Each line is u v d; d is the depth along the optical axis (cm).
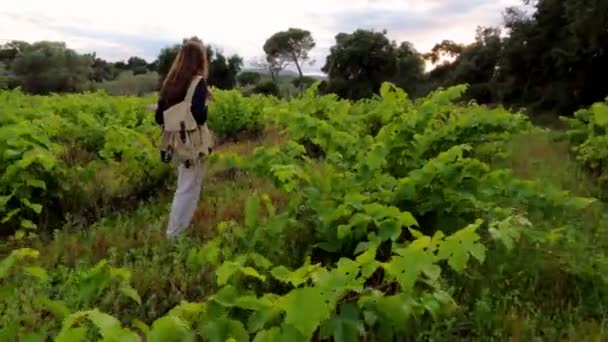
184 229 509
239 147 1088
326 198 443
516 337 323
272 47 9681
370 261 256
